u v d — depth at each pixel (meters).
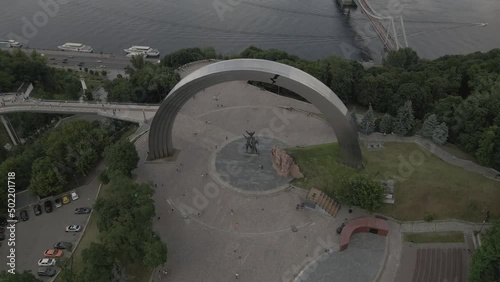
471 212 88.62
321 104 89.50
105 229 82.12
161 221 91.19
